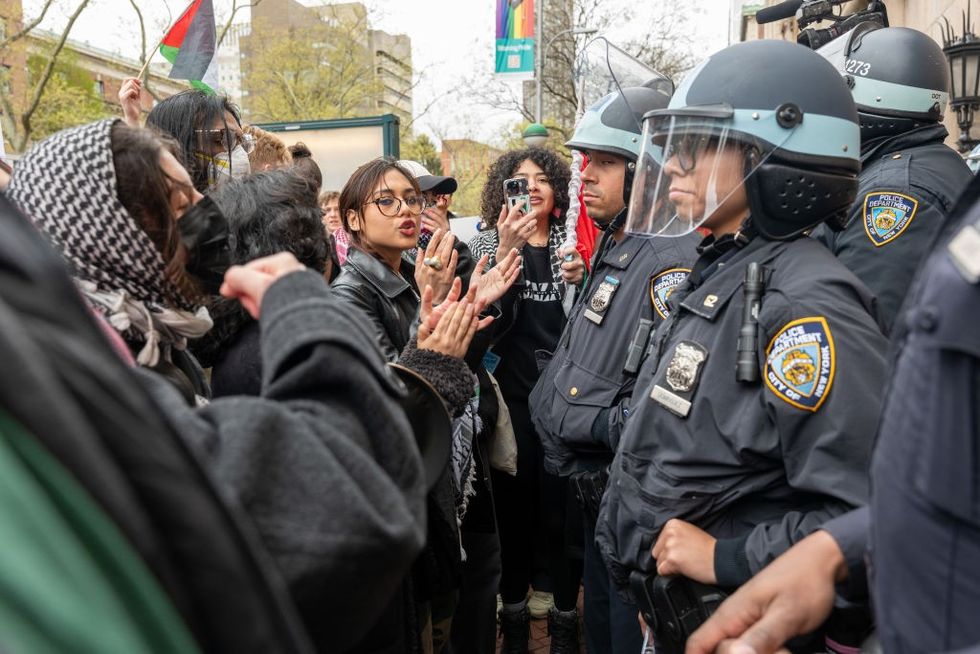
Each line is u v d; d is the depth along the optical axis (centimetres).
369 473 91
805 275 137
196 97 223
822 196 143
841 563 112
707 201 150
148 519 51
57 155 116
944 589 71
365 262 228
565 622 301
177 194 125
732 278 144
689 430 139
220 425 88
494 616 246
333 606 88
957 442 70
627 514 147
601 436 224
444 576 179
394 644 150
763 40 153
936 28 422
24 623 38
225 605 54
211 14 357
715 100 147
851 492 121
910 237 204
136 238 119
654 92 259
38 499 42
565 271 296
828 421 124
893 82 223
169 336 129
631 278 227
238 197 173
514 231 298
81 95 1698
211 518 55
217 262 132
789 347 130
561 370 240
